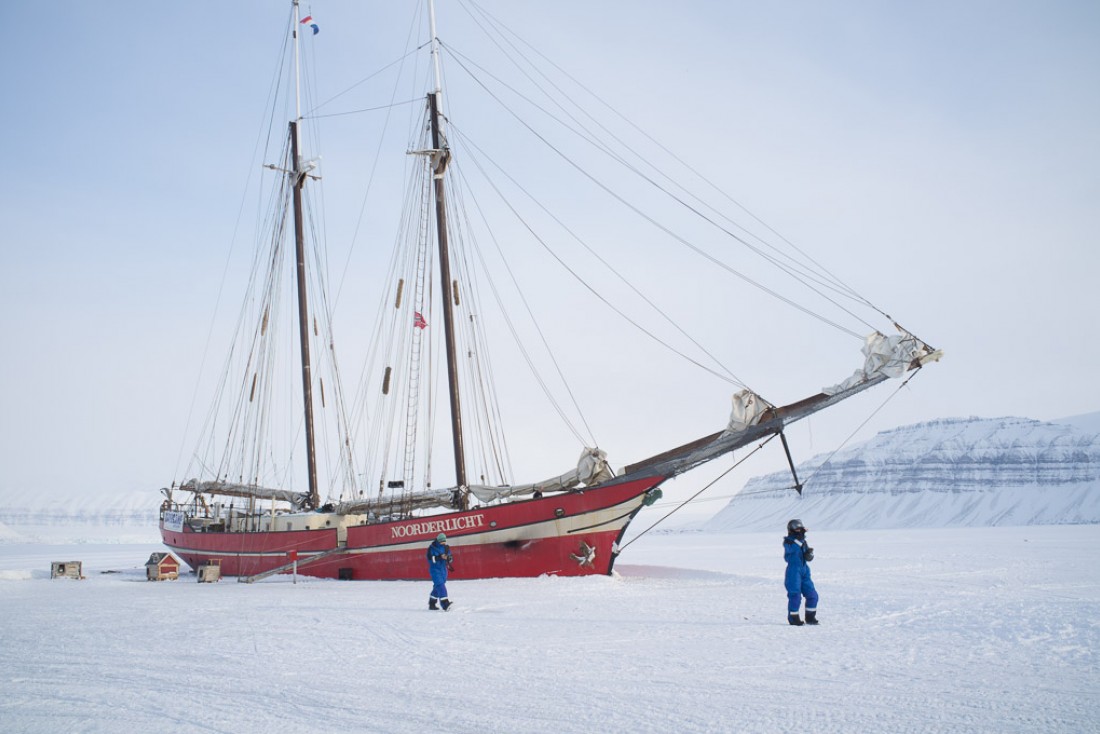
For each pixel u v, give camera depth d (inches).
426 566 1202.6
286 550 1425.9
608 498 1096.8
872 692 366.3
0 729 335.6
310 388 1777.8
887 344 976.9
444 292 1433.3
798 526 620.4
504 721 330.0
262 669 459.5
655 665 442.6
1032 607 698.2
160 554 1482.5
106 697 393.7
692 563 1809.8
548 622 643.5
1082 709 328.2
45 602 944.3
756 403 1042.1
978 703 341.7
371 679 423.8
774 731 304.3
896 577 1155.3
